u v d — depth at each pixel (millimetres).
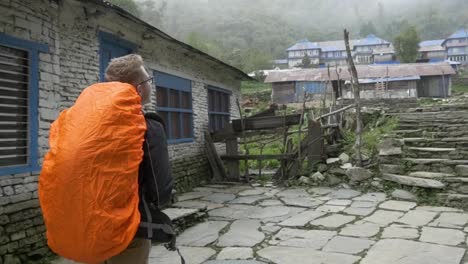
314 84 29297
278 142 14383
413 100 19188
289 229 5293
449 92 29562
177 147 8867
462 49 68500
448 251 4164
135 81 2191
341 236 4867
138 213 1898
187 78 9461
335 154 9516
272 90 30297
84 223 1707
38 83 4773
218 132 10094
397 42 49469
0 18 4328
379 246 4418
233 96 12711
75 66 5727
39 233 4617
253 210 6543
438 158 7969
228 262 4105
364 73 29984
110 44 6715
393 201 6730
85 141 1752
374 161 8461
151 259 4297
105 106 1842
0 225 4168
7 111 4418
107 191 1740
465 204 6207
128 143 1820
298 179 8930
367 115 13039
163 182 2051
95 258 1776
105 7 5676
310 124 9219
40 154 4750
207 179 10203
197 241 4926
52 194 1753
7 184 4289
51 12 5031
